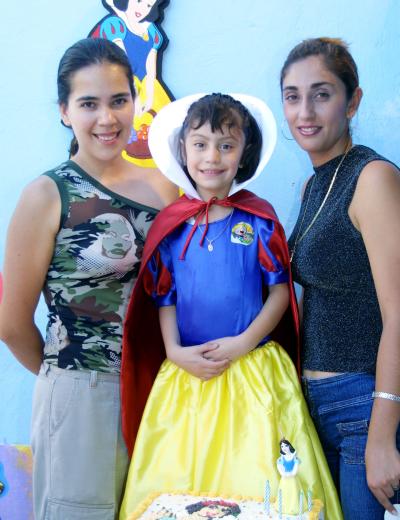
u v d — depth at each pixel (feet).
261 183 7.73
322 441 5.82
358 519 5.44
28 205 5.74
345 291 5.55
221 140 5.89
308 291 5.95
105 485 5.76
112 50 5.88
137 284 5.93
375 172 5.31
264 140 6.28
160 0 7.57
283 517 4.83
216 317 5.94
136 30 7.66
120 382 5.88
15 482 7.80
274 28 7.51
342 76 5.59
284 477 5.00
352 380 5.53
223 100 5.99
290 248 6.09
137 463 5.68
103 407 5.79
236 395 5.74
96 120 5.77
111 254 5.79
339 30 7.39
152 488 5.57
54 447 5.74
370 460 5.16
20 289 5.84
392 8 7.29
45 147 8.05
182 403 5.86
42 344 6.36
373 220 5.23
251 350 5.92
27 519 7.76
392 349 5.11
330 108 5.59
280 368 5.93
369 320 5.53
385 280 5.18
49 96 7.98
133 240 5.93
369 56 7.36
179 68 7.71
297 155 7.62
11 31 7.98
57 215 5.76
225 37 7.61
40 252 5.77
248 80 7.61
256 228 6.07
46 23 7.91
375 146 7.43
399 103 7.36
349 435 5.55
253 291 6.01
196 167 5.97
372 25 7.33
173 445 5.71
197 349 5.82
